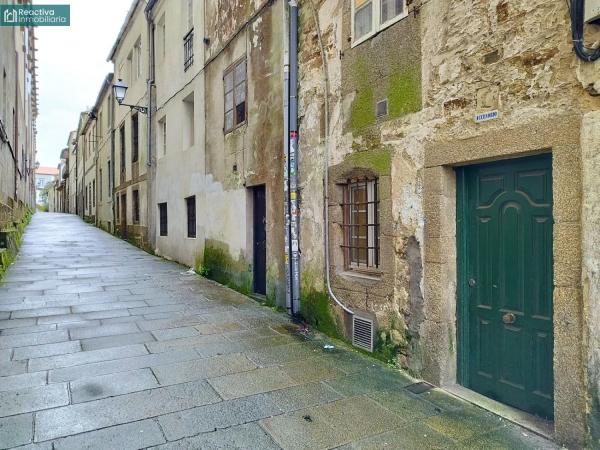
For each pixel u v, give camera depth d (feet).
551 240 10.28
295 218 19.12
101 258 40.37
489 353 11.94
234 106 26.35
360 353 15.40
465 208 12.48
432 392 12.26
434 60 12.44
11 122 48.03
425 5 12.67
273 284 21.98
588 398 8.88
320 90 17.72
